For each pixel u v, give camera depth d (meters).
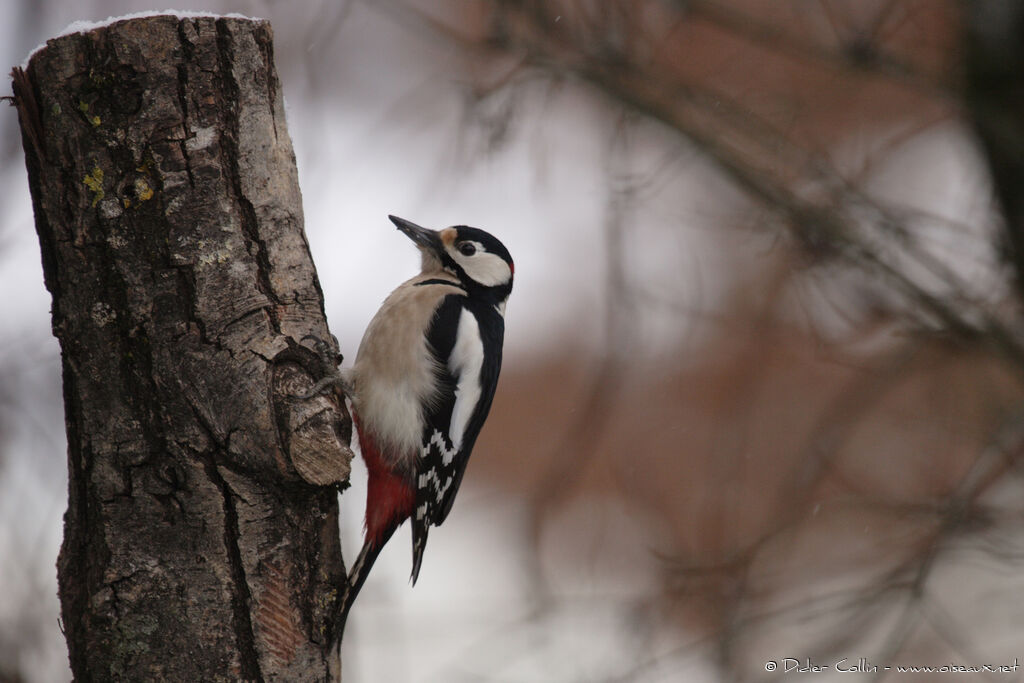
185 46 5.88
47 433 9.10
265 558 5.82
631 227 11.16
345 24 11.08
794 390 13.40
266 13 10.20
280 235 6.11
